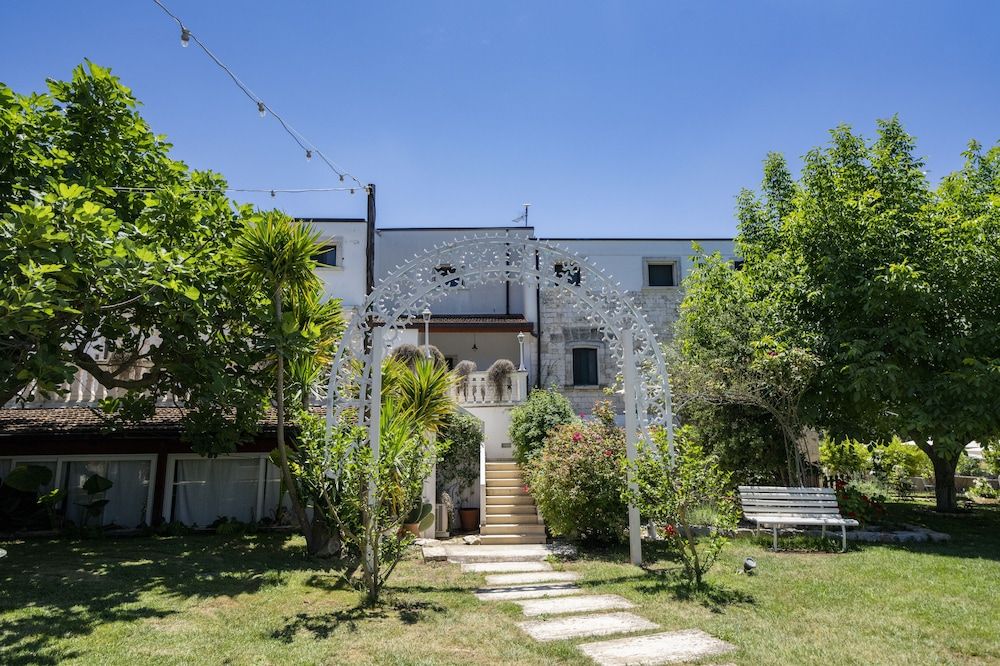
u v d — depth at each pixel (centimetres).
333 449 706
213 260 852
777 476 1278
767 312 1216
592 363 2066
